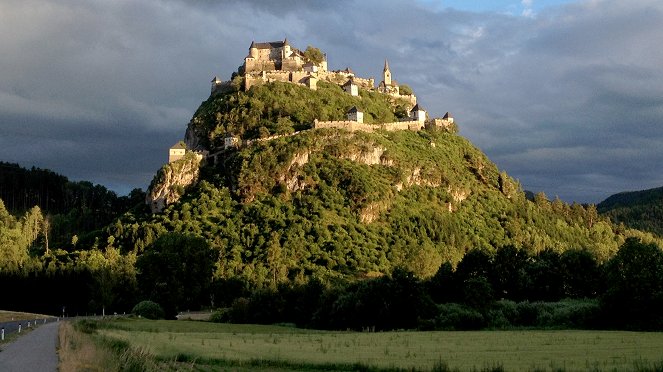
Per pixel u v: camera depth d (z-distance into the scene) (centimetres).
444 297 15900
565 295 16200
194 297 17225
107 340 7094
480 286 13925
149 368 5441
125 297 17450
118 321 12325
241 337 9819
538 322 13088
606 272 13312
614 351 7794
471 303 13850
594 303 13888
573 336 10131
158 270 16688
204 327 12038
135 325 11469
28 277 18788
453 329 12469
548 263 16575
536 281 16275
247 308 15050
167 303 15750
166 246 17512
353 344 8856
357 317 13325
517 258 17012
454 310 13450
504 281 16462
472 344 8869
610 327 12506
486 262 16725
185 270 17100
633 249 12712
